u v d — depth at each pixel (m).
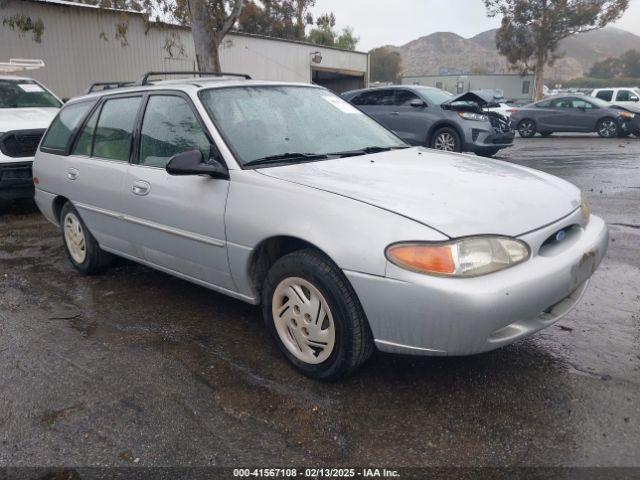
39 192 5.42
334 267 2.97
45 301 4.53
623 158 12.48
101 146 4.60
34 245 6.25
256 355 3.55
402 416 2.87
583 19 38.47
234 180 3.42
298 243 3.28
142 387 3.21
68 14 17.11
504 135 11.91
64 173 4.92
